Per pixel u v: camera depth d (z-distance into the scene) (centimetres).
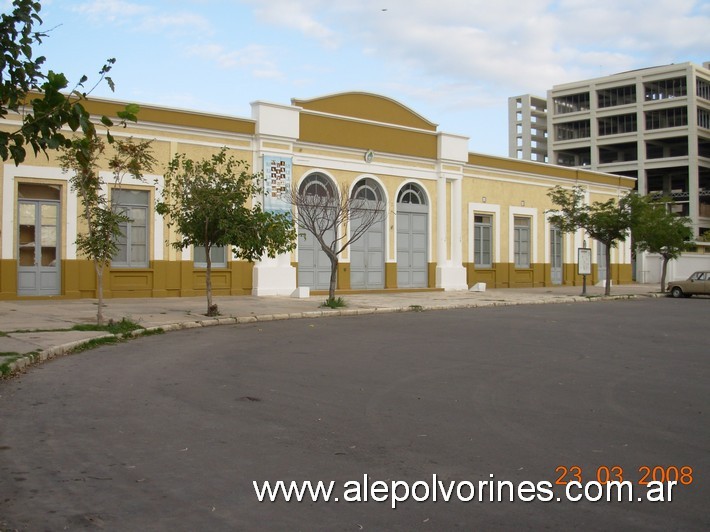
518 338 1434
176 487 505
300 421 704
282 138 2520
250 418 714
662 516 466
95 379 917
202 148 2372
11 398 793
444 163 3072
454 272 3094
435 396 838
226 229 1717
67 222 2112
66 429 660
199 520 446
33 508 462
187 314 1770
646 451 613
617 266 4119
